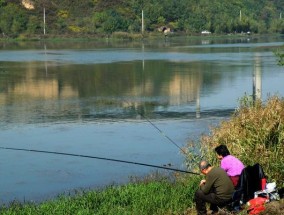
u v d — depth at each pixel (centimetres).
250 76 4003
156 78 3981
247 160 1175
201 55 6456
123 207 1134
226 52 7038
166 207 1100
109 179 1502
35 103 2861
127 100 2942
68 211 1109
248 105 1311
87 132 2108
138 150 1820
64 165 1653
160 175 1477
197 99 2948
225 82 3684
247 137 1205
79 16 12025
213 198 979
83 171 1588
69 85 3622
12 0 11750
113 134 2064
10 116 2469
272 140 1198
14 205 1245
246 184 984
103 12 12106
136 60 5659
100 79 3966
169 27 12862
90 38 11281
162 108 2664
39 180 1504
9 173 1571
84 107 2712
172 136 2005
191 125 2211
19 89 3438
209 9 14138
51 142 1955
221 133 1247
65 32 11412
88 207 1137
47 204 1176
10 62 5497
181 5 13638
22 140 1988
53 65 5094
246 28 14275
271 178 1152
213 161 1243
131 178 1488
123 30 12031
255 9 15925
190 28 13325
